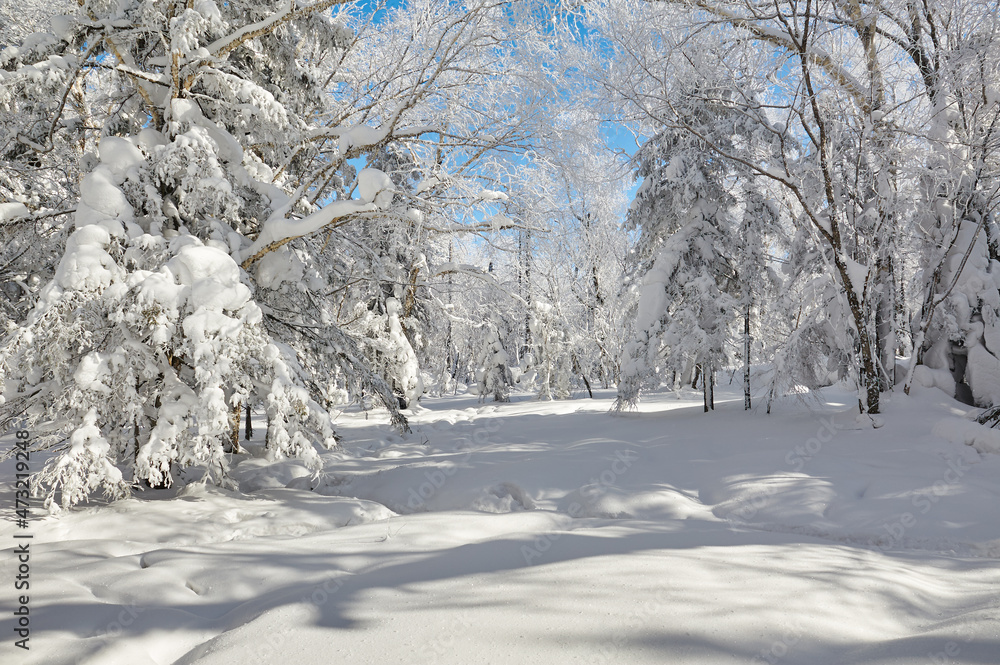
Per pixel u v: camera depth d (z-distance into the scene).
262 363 6.30
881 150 8.87
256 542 4.60
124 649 2.76
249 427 11.30
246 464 8.39
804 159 9.35
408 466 7.75
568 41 8.93
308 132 8.12
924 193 9.46
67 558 4.18
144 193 6.59
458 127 8.70
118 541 4.69
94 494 6.45
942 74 8.66
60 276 5.72
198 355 5.71
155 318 5.89
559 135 8.12
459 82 8.33
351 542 4.57
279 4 8.27
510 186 8.98
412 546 4.41
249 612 3.14
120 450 6.34
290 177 10.04
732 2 9.16
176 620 3.11
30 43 6.61
